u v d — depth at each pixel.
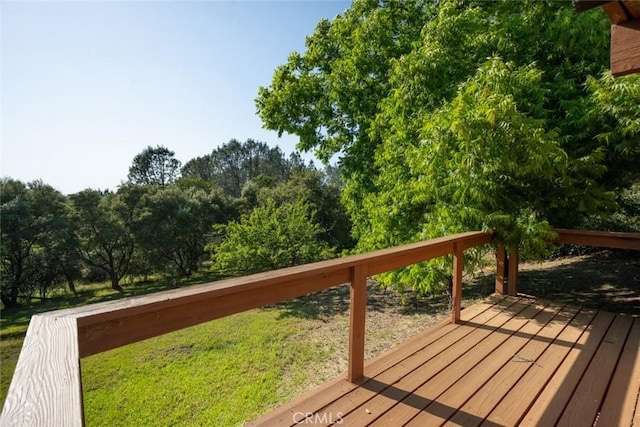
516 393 2.07
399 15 8.01
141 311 1.25
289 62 9.86
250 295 1.68
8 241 15.16
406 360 2.49
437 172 4.32
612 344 2.78
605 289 5.67
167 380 4.96
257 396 3.95
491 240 3.90
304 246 12.30
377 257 2.30
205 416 3.68
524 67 4.45
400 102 5.99
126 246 18.83
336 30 8.91
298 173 25.50
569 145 4.49
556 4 4.89
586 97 4.49
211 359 5.58
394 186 5.94
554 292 5.71
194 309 1.46
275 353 5.38
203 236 21.34
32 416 0.56
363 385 2.15
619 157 4.38
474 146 3.60
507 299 3.99
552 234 3.58
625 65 1.50
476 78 4.30
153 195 19.92
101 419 3.98
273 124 9.74
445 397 2.03
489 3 5.86
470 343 2.80
